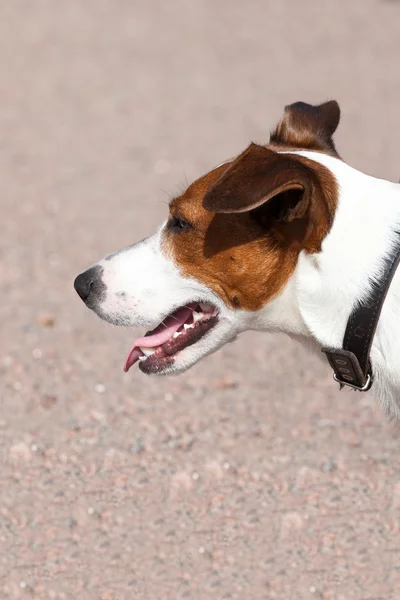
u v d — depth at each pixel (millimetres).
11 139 17766
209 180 5574
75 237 13023
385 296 5180
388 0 30094
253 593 6453
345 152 16359
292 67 22844
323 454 7934
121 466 7801
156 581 6559
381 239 5215
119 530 7070
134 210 14023
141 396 8883
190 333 5973
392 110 19156
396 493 7422
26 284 11555
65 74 22375
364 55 23812
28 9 29438
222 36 26141
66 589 6480
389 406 5664
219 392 8961
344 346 5301
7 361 9531
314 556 6801
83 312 10789
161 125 18562
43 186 15227
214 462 7820
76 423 8406
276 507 7312
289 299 5531
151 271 5883
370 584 6516
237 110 19438
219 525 7121
